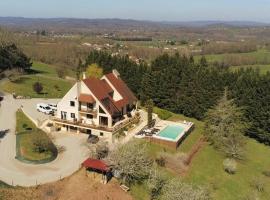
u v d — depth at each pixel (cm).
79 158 7031
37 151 7050
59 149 7406
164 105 11044
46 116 9350
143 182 6569
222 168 7825
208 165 7800
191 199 5959
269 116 9344
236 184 7388
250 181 7638
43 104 9925
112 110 8319
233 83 10406
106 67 12119
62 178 6259
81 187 6109
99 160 6475
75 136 8188
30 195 5741
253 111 9769
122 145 7075
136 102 10069
